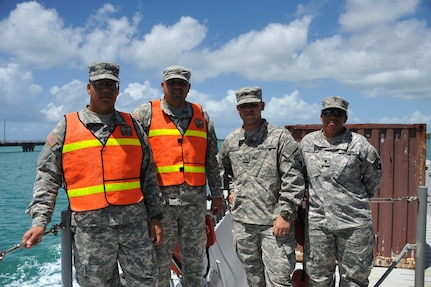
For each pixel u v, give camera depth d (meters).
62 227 2.45
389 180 5.28
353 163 3.07
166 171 3.07
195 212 3.13
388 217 5.33
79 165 2.46
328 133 3.18
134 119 2.75
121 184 2.51
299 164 3.15
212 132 3.38
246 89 3.22
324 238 3.13
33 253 10.32
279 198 3.18
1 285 8.14
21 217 16.88
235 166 3.37
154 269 2.62
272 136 3.23
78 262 2.48
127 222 2.51
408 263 5.23
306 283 3.45
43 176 2.41
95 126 2.53
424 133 5.13
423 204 3.46
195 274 3.19
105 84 2.50
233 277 4.52
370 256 3.09
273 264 3.17
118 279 2.67
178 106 3.19
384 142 5.29
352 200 3.07
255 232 3.28
